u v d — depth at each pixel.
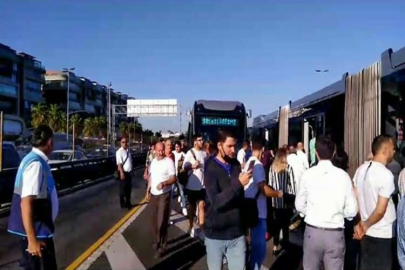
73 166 23.77
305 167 12.07
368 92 9.91
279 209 8.58
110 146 55.59
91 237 10.36
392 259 5.21
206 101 21.78
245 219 5.12
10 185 15.40
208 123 21.23
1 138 15.25
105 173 30.98
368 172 5.24
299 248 8.99
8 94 85.69
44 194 4.56
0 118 15.29
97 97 128.12
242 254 5.01
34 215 4.46
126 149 15.50
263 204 6.84
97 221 12.66
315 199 5.01
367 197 5.22
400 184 6.06
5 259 8.26
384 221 5.22
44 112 86.00
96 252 8.80
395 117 9.12
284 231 9.02
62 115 88.88
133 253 8.74
